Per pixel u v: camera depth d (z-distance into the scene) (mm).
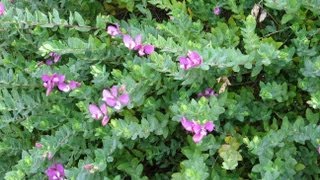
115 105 287
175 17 328
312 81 294
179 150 333
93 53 327
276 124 306
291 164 281
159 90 309
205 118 275
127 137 291
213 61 281
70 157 321
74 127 313
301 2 289
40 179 320
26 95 331
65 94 336
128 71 338
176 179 282
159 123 304
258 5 323
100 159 290
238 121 325
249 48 292
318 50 322
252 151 279
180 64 279
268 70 312
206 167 277
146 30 333
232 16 337
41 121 332
